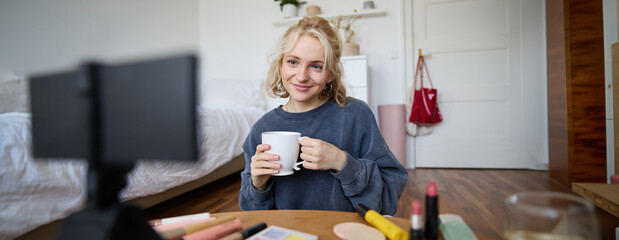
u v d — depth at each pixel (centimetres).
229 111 207
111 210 24
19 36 172
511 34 247
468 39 253
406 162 259
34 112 26
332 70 67
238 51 305
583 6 193
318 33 62
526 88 247
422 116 254
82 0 199
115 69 23
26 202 84
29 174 84
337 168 57
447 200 168
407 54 263
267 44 298
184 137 21
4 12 166
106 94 23
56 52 187
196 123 21
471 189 192
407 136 267
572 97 195
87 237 23
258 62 301
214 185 216
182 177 146
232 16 306
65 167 93
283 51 67
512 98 250
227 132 189
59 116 25
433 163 264
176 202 173
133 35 232
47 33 183
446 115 261
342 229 41
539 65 244
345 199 69
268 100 289
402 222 45
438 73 260
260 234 39
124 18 225
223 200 177
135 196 122
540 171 242
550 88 220
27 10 175
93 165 24
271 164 55
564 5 196
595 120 191
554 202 28
